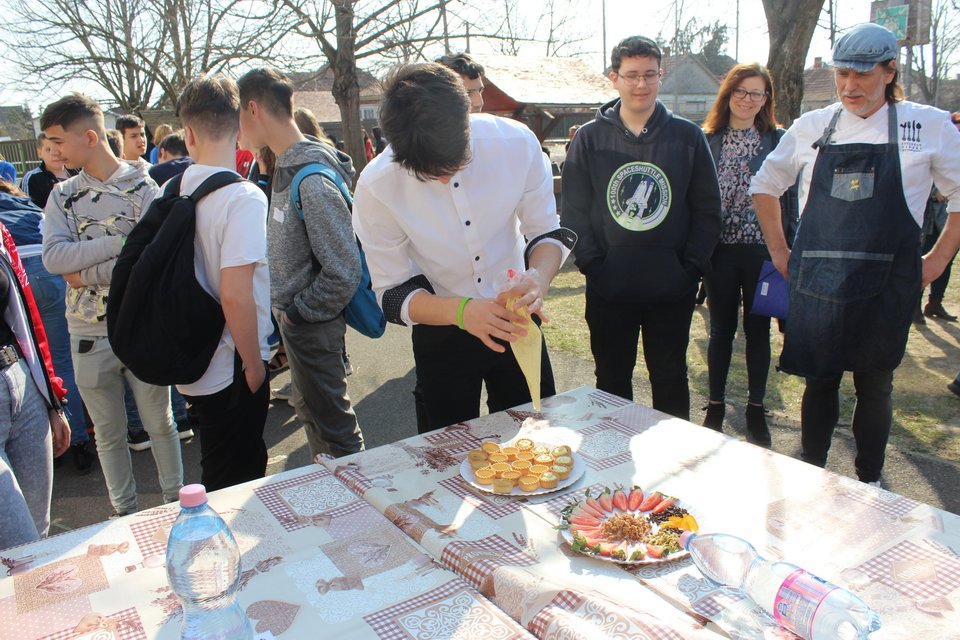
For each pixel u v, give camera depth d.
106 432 2.60
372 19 9.72
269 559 1.23
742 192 3.15
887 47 2.03
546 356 2.16
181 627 1.05
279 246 2.45
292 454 3.55
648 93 2.54
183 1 11.70
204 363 2.00
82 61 13.64
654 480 1.47
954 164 2.14
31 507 1.98
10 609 1.11
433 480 1.51
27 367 1.94
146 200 2.55
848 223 2.18
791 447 3.29
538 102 10.17
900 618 1.01
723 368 3.36
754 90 3.08
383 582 1.16
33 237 3.28
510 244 1.96
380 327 2.70
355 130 9.87
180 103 2.05
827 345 2.28
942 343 4.66
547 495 1.43
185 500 1.01
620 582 1.13
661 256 2.62
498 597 1.11
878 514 1.30
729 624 1.01
